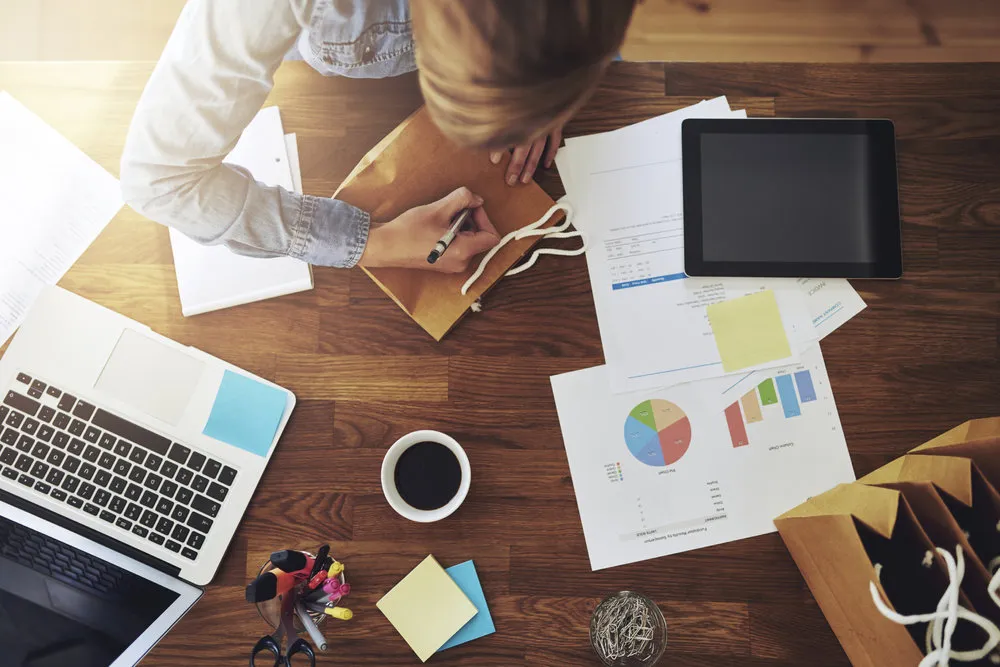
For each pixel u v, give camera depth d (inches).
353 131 38.9
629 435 36.9
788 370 37.3
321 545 36.3
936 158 38.3
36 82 39.1
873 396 37.1
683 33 62.7
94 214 38.8
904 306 37.6
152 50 62.4
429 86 21.0
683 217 37.6
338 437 37.2
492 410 37.3
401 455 35.8
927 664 32.4
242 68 29.0
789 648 35.4
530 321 37.9
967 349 37.3
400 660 35.7
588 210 38.3
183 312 37.9
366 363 37.8
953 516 33.2
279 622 34.3
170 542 35.9
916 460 34.3
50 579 33.3
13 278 38.3
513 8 17.6
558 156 38.5
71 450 36.2
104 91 39.2
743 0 62.6
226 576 36.1
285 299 38.2
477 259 37.8
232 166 34.7
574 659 35.6
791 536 35.2
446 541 36.3
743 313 37.5
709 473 36.6
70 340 37.3
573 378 37.4
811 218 37.3
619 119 38.8
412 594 35.8
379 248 36.0
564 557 36.2
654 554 36.1
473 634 35.7
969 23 61.6
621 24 19.3
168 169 31.3
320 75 38.9
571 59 19.1
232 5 27.1
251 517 36.6
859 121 37.5
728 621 35.7
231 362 37.9
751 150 37.6
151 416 36.7
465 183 37.6
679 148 38.5
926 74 38.7
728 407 37.0
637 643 34.8
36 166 38.9
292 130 38.9
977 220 37.9
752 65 38.9
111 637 32.8
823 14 62.2
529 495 36.6
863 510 33.4
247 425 36.9
